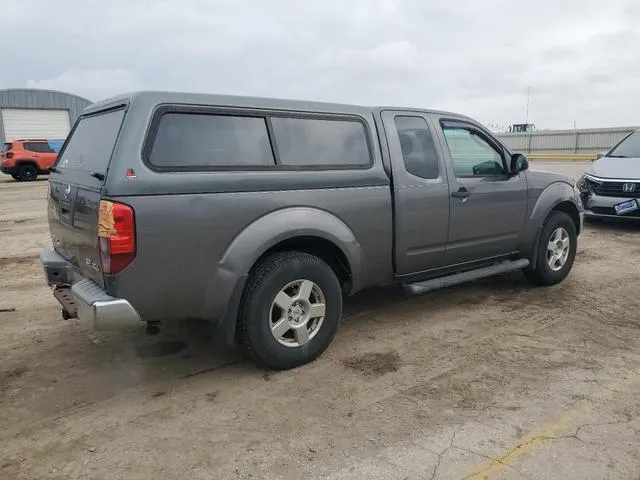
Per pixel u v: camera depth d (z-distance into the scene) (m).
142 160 3.27
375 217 4.31
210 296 3.55
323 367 4.00
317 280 3.98
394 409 3.38
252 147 3.73
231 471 2.79
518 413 3.30
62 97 32.88
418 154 4.66
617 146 10.21
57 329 4.82
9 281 6.44
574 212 6.13
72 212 3.73
